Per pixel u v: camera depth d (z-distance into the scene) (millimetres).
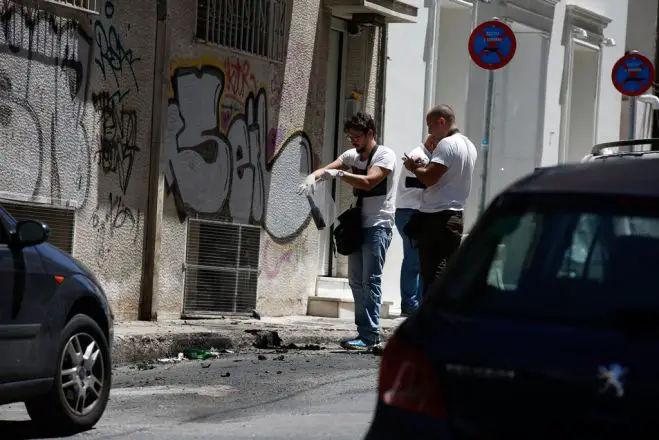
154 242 19656
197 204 20641
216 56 20891
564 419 6070
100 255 18844
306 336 19859
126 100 19219
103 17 18719
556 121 33094
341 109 24438
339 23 24250
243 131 21562
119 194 19141
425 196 16766
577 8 33375
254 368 16391
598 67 35625
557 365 6125
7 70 17047
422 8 26016
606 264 6531
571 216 6801
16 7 17141
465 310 6629
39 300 10906
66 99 18078
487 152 21938
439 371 6383
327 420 12000
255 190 21875
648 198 6680
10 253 10742
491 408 6234
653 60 41156
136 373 16000
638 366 5977
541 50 32344
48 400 11109
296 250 22953
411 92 25750
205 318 20828
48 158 17812
